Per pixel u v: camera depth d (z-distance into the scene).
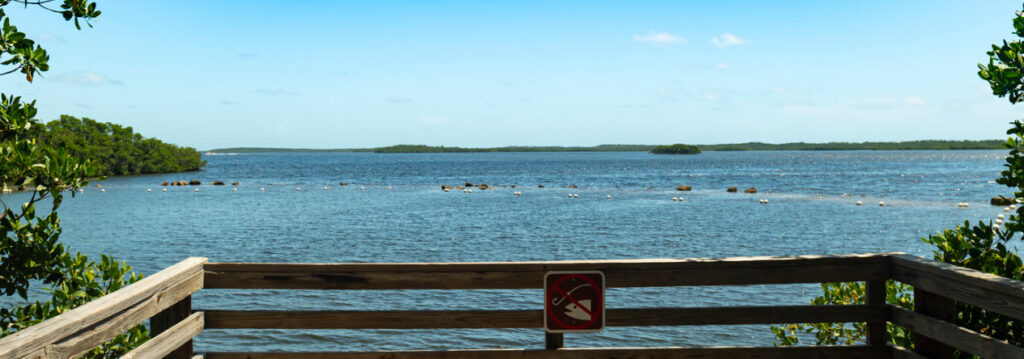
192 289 3.53
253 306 18.53
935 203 50.91
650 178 97.12
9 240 4.90
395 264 3.67
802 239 32.56
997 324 4.09
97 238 34.00
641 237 33.38
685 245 30.72
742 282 3.76
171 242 32.47
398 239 33.06
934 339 3.49
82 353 2.59
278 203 56.12
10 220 4.90
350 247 30.48
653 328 16.86
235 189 77.12
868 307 3.88
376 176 111.94
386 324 3.70
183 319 3.49
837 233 34.53
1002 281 3.00
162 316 3.46
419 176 111.00
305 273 3.67
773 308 3.83
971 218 40.56
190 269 3.49
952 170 115.94
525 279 3.71
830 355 3.86
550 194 65.25
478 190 72.44
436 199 59.69
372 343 15.82
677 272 3.73
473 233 35.19
